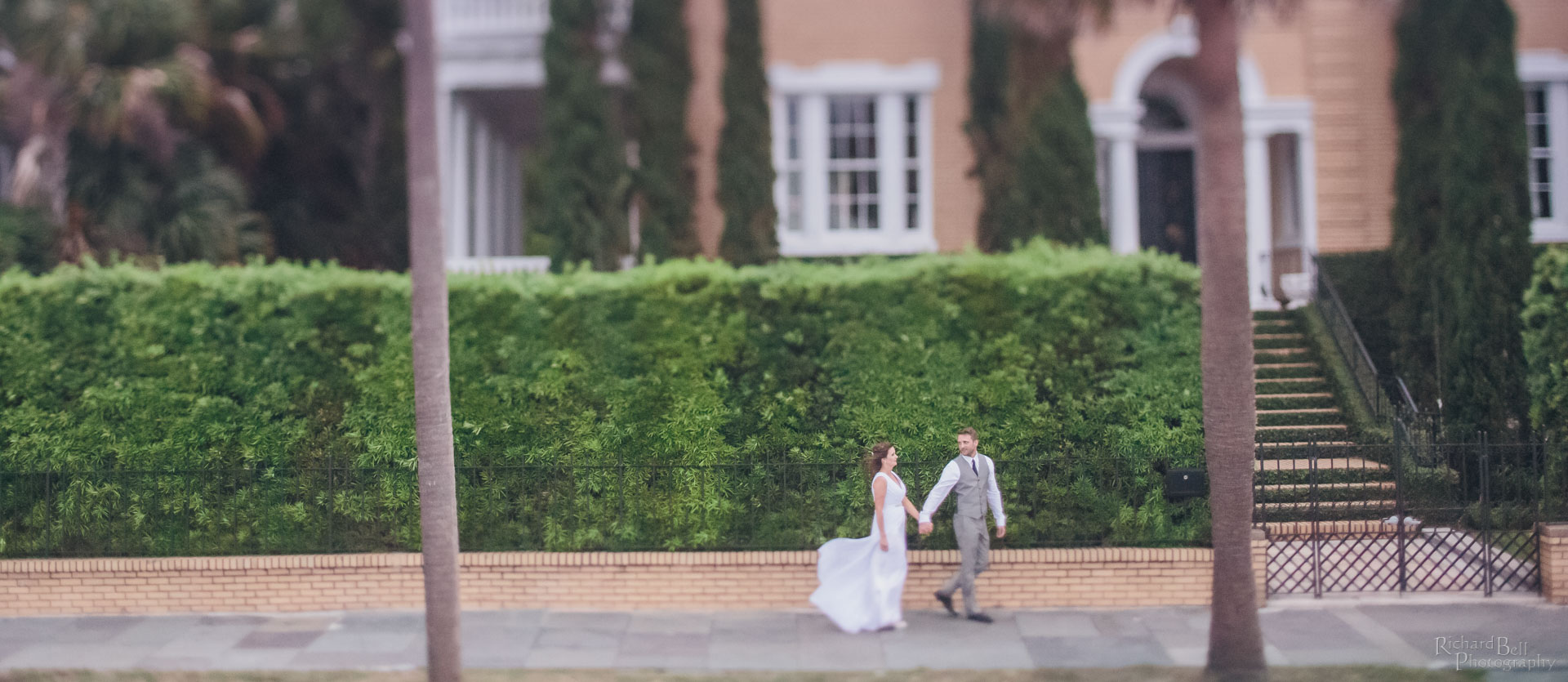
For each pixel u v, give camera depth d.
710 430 9.41
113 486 9.47
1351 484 10.66
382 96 15.86
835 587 8.64
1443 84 12.62
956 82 14.84
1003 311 9.37
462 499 9.47
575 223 13.88
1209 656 7.45
